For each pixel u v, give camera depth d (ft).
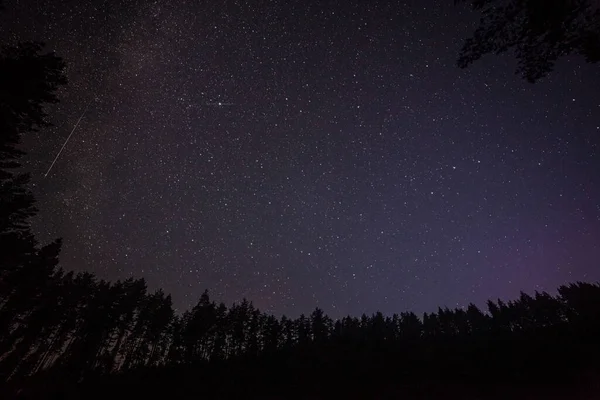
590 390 54.60
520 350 87.92
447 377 75.97
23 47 31.73
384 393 72.13
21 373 88.02
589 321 103.71
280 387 84.38
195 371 104.78
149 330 139.95
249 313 171.63
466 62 20.03
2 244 43.68
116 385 90.02
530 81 19.44
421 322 190.19
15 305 85.92
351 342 132.05
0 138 34.09
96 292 130.21
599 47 16.19
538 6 16.08
